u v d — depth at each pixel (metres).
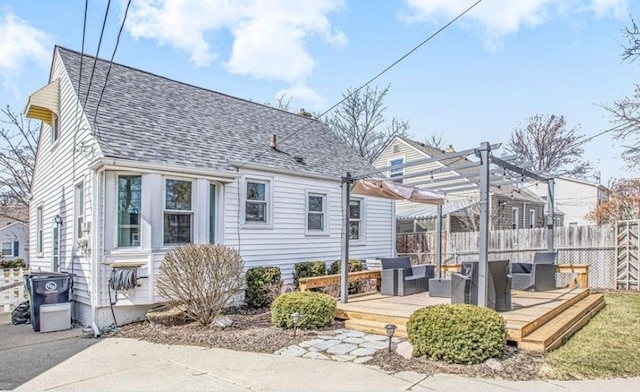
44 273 9.22
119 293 7.84
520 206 23.44
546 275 9.93
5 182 22.17
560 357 5.38
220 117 11.90
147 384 4.70
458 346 5.05
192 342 6.50
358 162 14.45
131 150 8.20
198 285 7.41
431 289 9.06
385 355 5.49
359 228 13.59
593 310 8.61
